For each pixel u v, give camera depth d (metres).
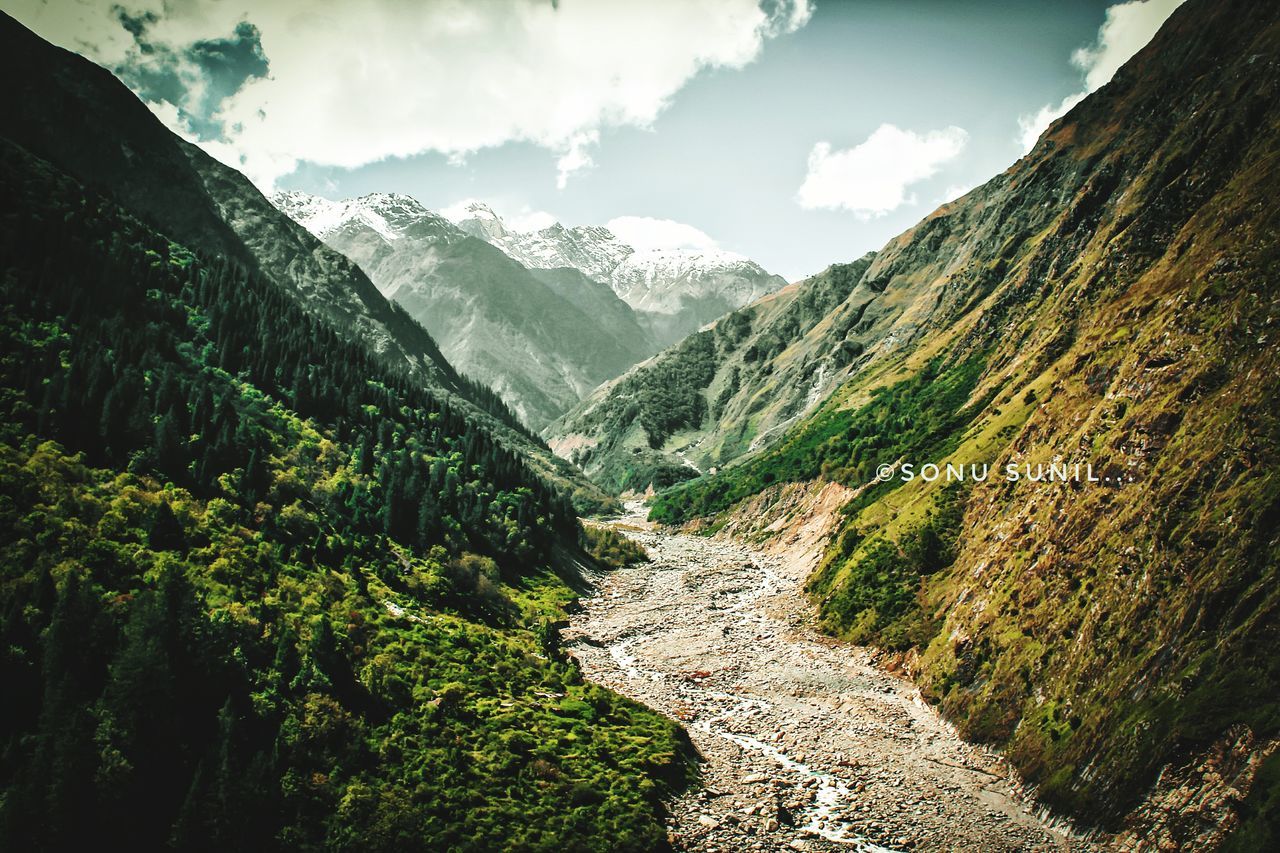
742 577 143.25
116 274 129.00
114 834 47.88
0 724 51.56
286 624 72.38
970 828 55.81
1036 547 76.44
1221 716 48.22
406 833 53.56
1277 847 40.03
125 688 54.81
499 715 70.75
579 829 56.16
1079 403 89.25
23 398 88.00
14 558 65.44
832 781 63.97
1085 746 56.94
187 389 110.62
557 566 138.12
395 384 168.38
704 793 62.53
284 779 55.56
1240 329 67.25
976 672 74.38
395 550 106.44
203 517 86.38
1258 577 51.97
